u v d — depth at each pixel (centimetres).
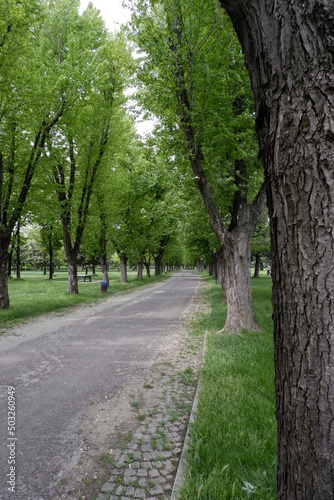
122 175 2138
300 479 137
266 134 155
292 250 139
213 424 310
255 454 259
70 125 1198
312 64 132
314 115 131
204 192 762
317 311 131
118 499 231
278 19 141
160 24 621
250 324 757
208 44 643
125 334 781
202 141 732
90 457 283
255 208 794
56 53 1352
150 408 381
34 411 373
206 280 3281
